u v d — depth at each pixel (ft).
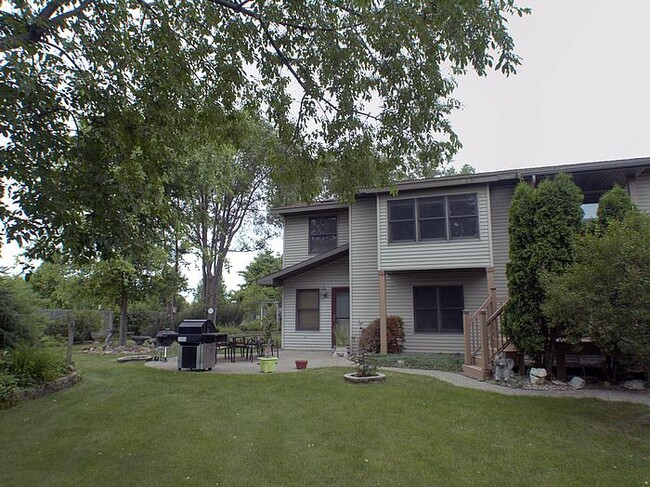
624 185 38.52
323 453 14.87
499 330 29.76
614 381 24.97
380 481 12.78
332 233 50.44
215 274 81.56
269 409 20.16
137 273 50.14
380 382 25.46
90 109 15.28
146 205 19.57
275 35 18.07
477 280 41.93
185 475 13.37
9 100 12.57
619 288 17.26
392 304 44.06
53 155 14.76
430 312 42.93
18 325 28.43
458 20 15.94
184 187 37.09
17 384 22.97
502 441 15.84
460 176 39.78
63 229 15.11
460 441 15.84
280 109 20.48
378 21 16.38
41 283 58.65
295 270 48.19
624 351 19.67
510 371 26.14
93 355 47.55
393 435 16.48
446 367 31.86
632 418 18.45
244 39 17.49
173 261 58.39
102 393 24.17
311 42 18.16
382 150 21.17
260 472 13.50
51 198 14.01
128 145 16.70
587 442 15.76
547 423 17.79
